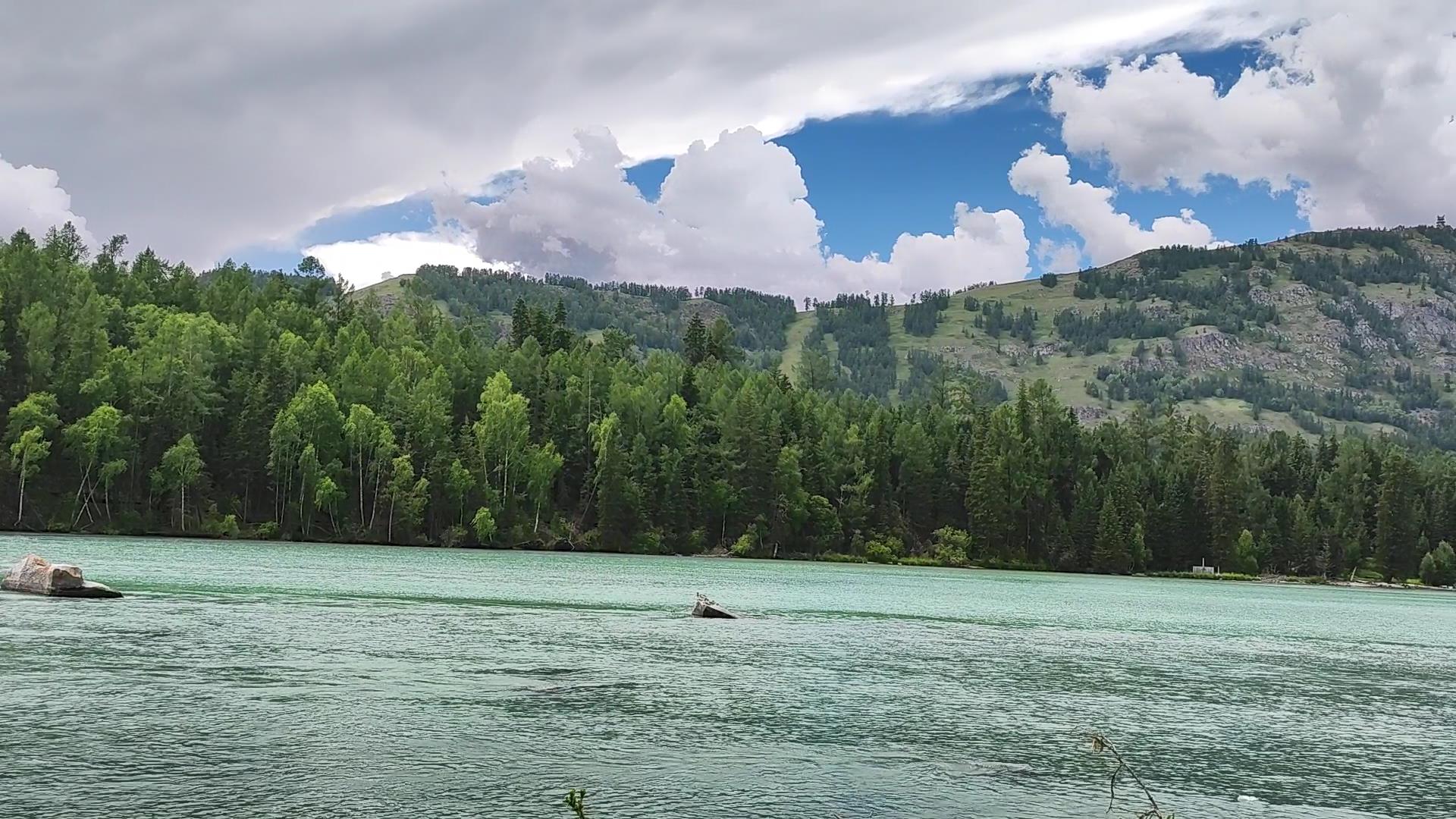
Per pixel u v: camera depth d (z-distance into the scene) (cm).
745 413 17638
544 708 3019
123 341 17362
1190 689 4062
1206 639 6316
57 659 3384
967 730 3031
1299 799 2461
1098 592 11856
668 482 17062
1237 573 18900
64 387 14450
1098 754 2806
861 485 18238
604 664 3916
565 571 10512
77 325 15300
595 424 17238
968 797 2334
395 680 3331
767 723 2978
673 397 18412
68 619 4353
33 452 13000
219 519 14362
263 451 14862
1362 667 5181
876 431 19725
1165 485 19825
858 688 3666
